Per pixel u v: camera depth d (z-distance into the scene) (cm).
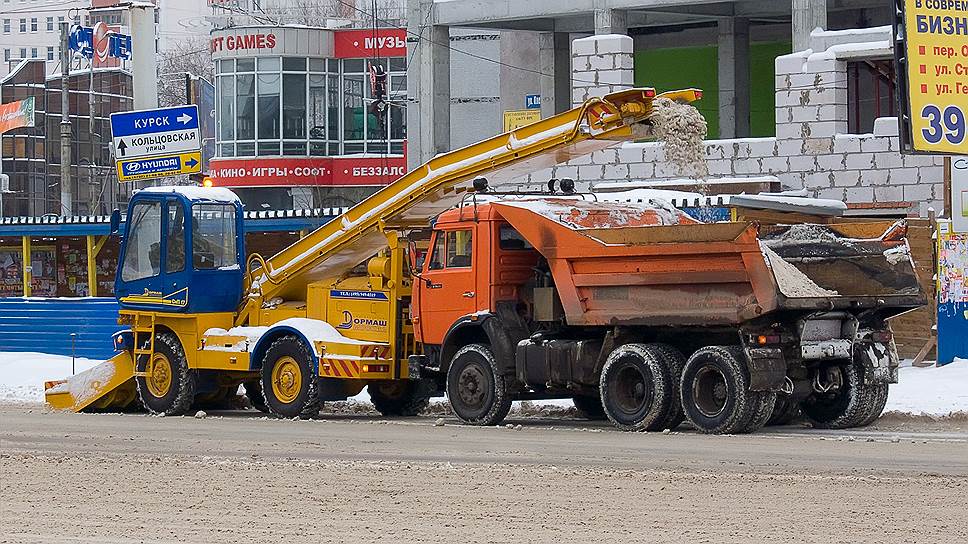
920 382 4072
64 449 2989
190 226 3938
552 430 3291
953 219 4428
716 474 2444
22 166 14138
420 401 3941
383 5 16588
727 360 3078
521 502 2194
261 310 3944
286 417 3753
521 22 7194
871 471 2459
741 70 6969
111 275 6694
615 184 5666
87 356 5606
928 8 4116
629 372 3244
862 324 3262
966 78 4162
